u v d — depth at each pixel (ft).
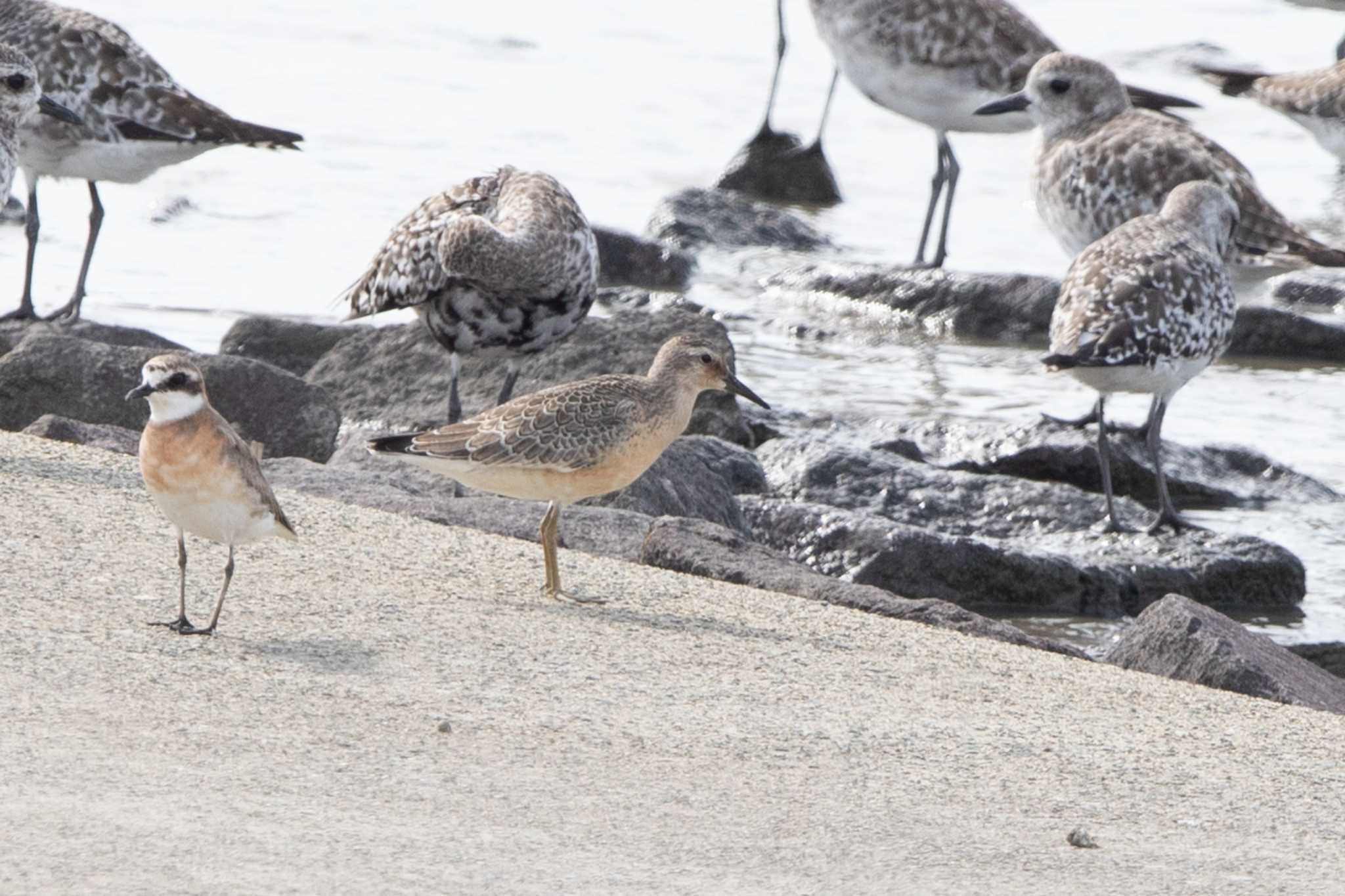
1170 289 49.52
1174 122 68.39
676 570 38.73
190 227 80.18
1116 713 29.76
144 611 29.63
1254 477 55.06
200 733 24.49
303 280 73.92
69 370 49.73
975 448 55.11
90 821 21.15
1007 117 78.13
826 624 33.60
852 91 112.06
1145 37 124.77
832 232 86.84
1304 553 49.90
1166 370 49.57
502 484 34.12
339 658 28.35
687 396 35.40
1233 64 118.21
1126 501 50.47
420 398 55.88
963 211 90.89
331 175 89.25
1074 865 22.56
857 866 21.93
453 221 48.98
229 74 107.76
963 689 30.19
